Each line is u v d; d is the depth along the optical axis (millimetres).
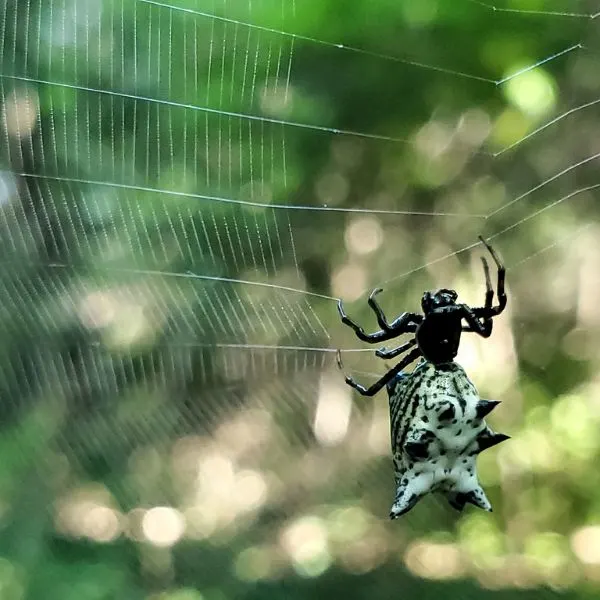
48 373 196
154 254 183
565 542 261
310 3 201
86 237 178
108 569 224
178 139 179
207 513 250
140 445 225
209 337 193
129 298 184
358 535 258
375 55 213
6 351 190
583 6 209
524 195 227
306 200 222
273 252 195
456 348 140
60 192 173
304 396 230
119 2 170
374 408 255
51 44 170
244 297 190
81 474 229
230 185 186
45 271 179
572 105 218
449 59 218
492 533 264
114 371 199
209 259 186
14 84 169
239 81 182
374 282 227
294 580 242
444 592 238
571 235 232
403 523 264
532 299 251
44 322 186
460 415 138
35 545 221
